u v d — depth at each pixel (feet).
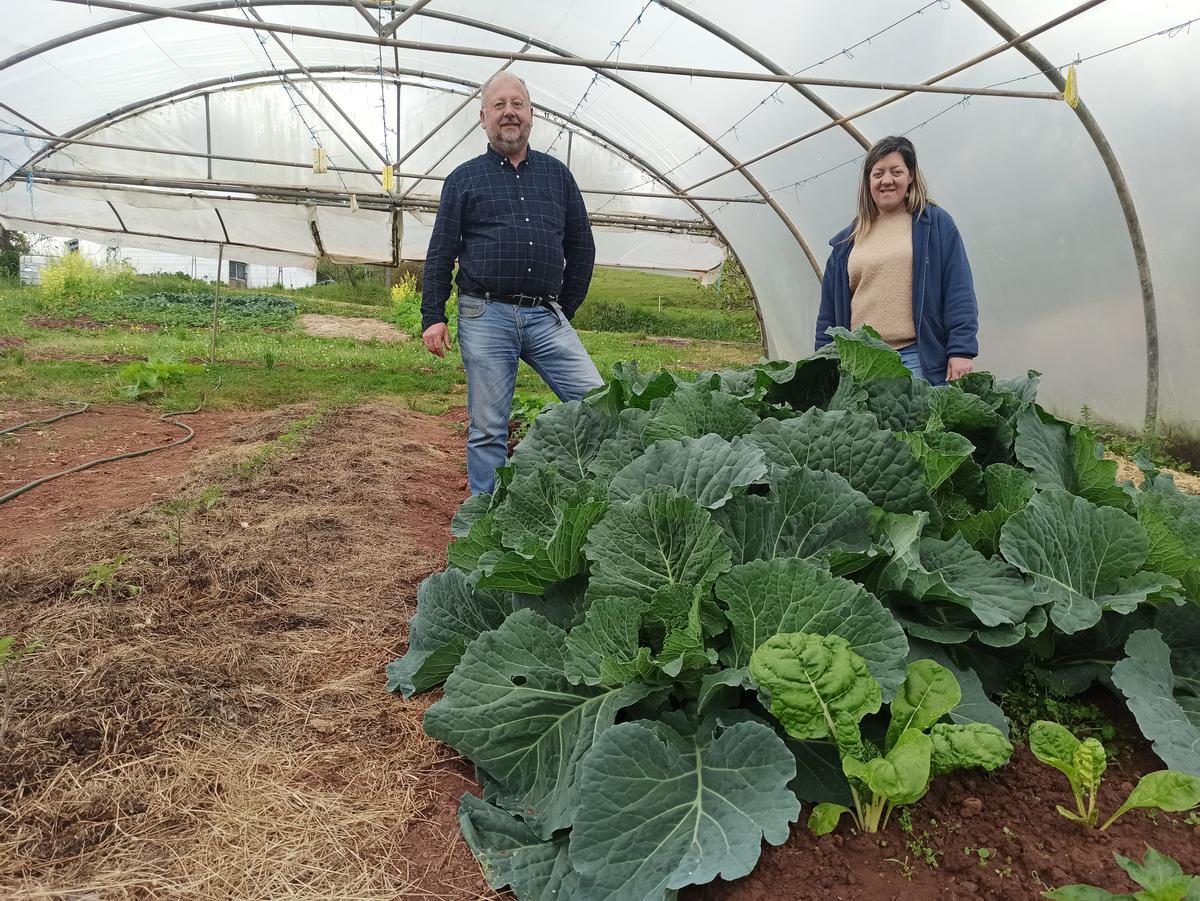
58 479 18.57
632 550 7.50
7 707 8.14
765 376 10.85
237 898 6.27
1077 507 7.80
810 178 33.30
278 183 42.14
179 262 138.00
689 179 40.01
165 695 8.68
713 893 5.96
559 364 16.56
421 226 46.47
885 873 5.94
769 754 6.23
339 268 134.62
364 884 6.52
